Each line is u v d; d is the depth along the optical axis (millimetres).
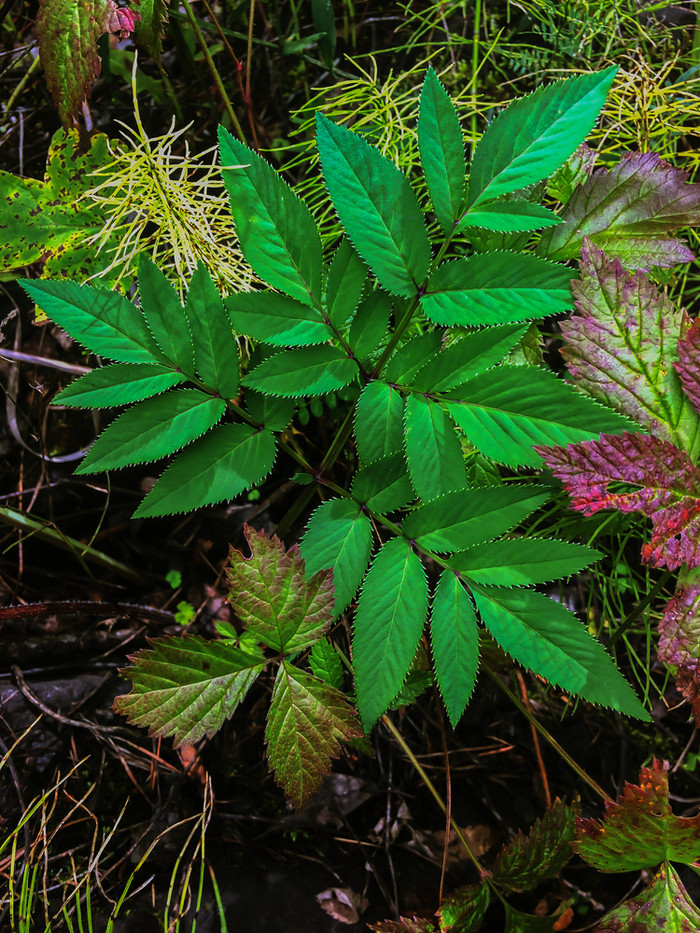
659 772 299
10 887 356
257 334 313
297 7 456
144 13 367
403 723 411
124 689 406
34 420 430
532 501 311
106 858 382
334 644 383
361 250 308
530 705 418
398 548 317
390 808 401
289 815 395
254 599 305
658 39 445
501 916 392
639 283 316
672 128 418
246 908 372
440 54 456
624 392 320
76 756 393
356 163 307
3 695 390
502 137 309
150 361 313
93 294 311
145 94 451
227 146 304
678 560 303
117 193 381
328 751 307
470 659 309
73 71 345
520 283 315
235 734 407
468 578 313
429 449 313
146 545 434
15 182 375
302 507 378
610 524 390
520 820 402
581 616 423
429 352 323
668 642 305
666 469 301
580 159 364
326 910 377
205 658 308
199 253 379
